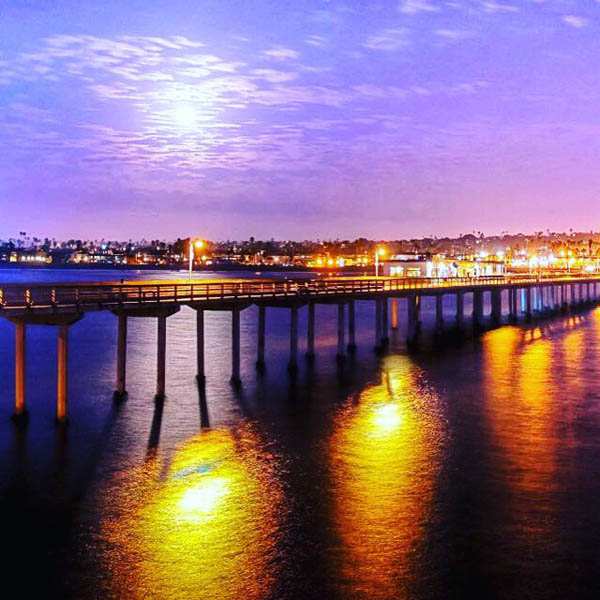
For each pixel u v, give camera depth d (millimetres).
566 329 56125
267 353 41438
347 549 14703
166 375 33656
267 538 15164
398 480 18672
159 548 14742
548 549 14711
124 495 17625
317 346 44719
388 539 15133
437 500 17250
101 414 25562
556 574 13742
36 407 26500
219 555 14438
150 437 22703
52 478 18781
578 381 32719
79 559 14281
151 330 59000
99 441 22203
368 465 19969
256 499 17344
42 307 23531
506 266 115938
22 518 16250
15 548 14758
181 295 29906
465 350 43094
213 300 31281
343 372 34562
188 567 13977
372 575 13664
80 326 64250
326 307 88375
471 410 26625
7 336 54031
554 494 17672
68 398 28109
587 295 94188
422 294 49938
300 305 36000
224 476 19031
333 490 17938
